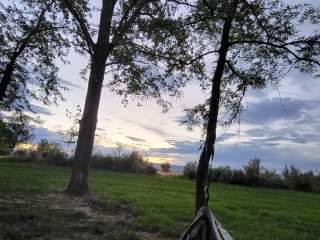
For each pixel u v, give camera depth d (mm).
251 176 37875
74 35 20109
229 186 34406
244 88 13000
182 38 14008
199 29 13289
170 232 11867
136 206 16469
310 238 13445
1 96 22109
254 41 12500
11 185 19766
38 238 10250
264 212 18641
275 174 39062
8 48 21859
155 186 26594
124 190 22203
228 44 12250
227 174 38375
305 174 38719
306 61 12430
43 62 22297
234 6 12023
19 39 21766
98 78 19188
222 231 5613
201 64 14375
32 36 21438
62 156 40344
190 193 24031
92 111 19062
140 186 25531
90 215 13914
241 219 16031
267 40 12656
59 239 10320
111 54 19547
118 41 18547
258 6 12297
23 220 11945
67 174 29469
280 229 14586
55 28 20625
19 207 13906
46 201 15953
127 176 34219
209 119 11734
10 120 24578
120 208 15555
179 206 17406
